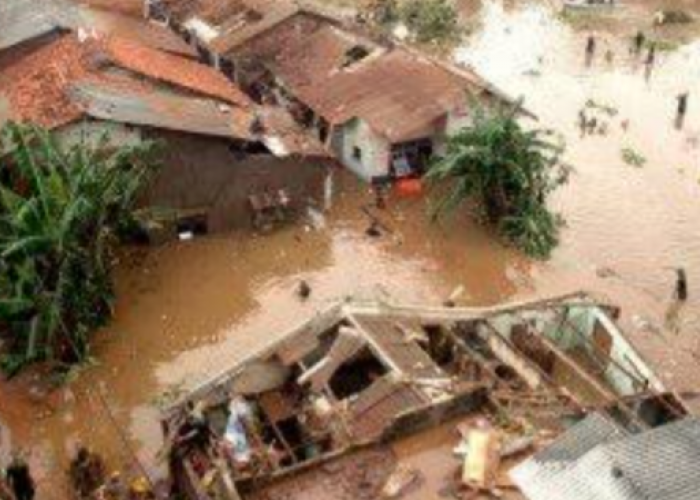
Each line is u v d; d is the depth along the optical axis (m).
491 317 22.39
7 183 25.94
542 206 31.23
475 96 31.88
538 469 16.08
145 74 31.64
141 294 27.94
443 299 28.52
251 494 16.92
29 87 30.62
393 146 33.12
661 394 20.17
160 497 21.03
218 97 32.97
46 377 24.66
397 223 31.89
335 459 17.62
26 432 23.17
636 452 15.61
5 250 22.91
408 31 48.00
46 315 23.86
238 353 25.97
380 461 17.67
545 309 23.20
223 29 39.97
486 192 30.81
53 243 23.53
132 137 28.81
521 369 20.91
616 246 31.31
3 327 24.69
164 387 24.64
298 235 31.14
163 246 30.05
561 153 32.97
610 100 41.75
